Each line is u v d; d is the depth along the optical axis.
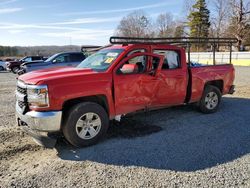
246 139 5.12
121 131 5.58
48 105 4.39
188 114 6.92
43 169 4.01
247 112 7.14
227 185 3.48
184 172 3.84
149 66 5.57
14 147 4.83
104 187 3.47
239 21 41.25
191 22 57.03
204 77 6.73
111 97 5.04
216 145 4.83
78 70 5.06
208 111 6.97
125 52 5.27
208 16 56.28
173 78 5.99
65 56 15.33
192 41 6.63
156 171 3.88
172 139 5.13
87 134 4.80
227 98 9.12
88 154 4.50
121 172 3.87
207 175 3.75
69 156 4.45
